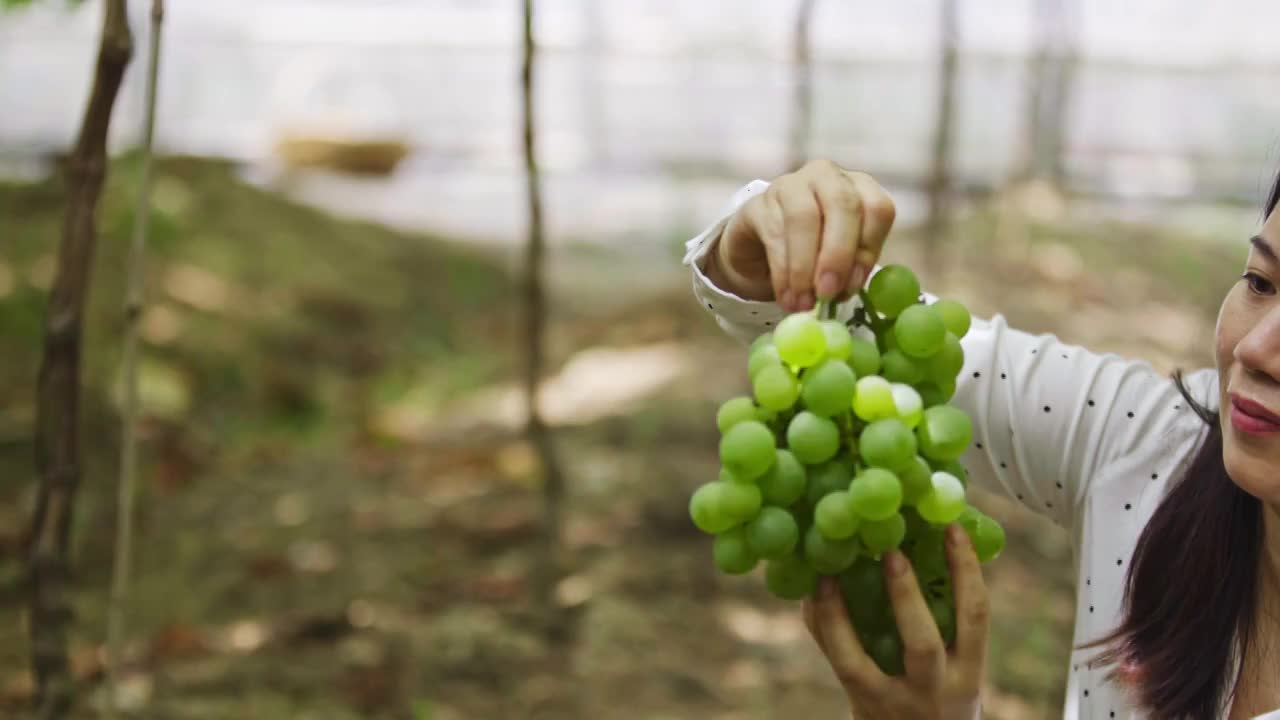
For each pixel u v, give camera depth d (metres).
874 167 12.77
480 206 10.91
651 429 5.86
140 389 5.80
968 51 13.53
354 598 4.18
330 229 8.66
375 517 4.88
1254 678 1.42
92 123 2.06
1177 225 10.30
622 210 11.09
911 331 1.19
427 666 3.74
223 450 5.54
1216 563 1.42
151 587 4.25
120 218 7.33
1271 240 1.23
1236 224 10.59
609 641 3.92
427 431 6.06
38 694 2.24
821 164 1.26
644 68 14.08
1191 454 1.51
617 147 13.58
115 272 6.81
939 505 1.18
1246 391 1.21
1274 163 1.46
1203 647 1.43
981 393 1.63
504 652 3.83
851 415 1.18
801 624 4.16
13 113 12.12
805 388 1.16
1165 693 1.44
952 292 8.01
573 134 13.90
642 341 7.43
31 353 5.83
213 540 4.63
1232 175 12.38
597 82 13.98
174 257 7.28
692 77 14.07
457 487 5.22
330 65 13.80
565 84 14.01
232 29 14.14
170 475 5.14
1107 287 8.35
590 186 11.93
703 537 4.71
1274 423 1.19
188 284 7.07
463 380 6.84
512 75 13.98
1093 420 1.59
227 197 8.31
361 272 8.22
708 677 3.76
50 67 12.31
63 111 12.29
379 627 3.97
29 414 5.30
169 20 13.92
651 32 14.96
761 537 1.14
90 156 2.08
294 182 10.67
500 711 3.53
